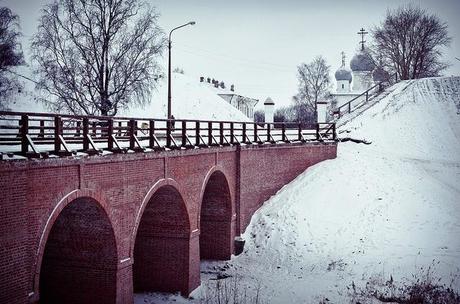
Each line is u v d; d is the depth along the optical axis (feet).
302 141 113.39
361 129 143.64
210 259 90.99
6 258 41.91
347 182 107.86
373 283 73.00
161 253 75.56
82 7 107.76
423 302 66.03
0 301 41.52
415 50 206.39
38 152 44.57
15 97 123.34
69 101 105.91
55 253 60.29
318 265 83.66
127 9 110.01
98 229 57.77
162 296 74.13
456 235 88.89
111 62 109.40
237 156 92.79
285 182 109.50
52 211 47.01
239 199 93.15
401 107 156.87
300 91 256.73
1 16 112.47
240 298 71.97
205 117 174.70
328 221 95.91
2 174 41.22
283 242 91.91
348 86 254.88
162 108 167.02
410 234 89.66
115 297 58.85
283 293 73.15
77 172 50.21
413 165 121.39
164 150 66.23
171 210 74.18
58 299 60.80
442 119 149.89
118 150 56.34
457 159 130.00
